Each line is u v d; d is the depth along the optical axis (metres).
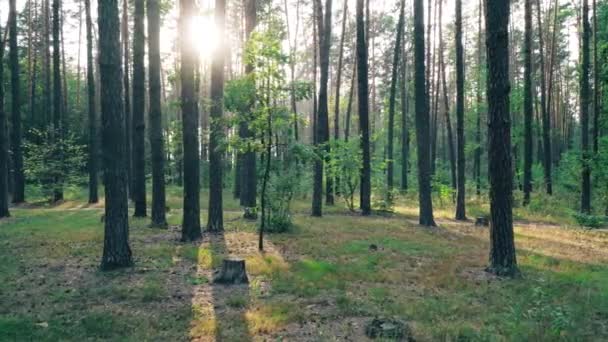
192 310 7.26
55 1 27.41
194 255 11.30
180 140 25.08
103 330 6.36
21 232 15.09
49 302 7.71
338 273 9.63
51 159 27.81
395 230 16.66
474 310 7.28
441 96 50.69
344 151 23.38
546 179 29.23
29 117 38.81
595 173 19.03
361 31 22.42
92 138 27.11
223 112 15.02
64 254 11.52
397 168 46.47
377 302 7.74
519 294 8.26
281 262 10.67
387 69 46.19
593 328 6.46
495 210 9.94
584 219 16.53
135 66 18.92
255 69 11.90
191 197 13.68
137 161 19.39
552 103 44.34
